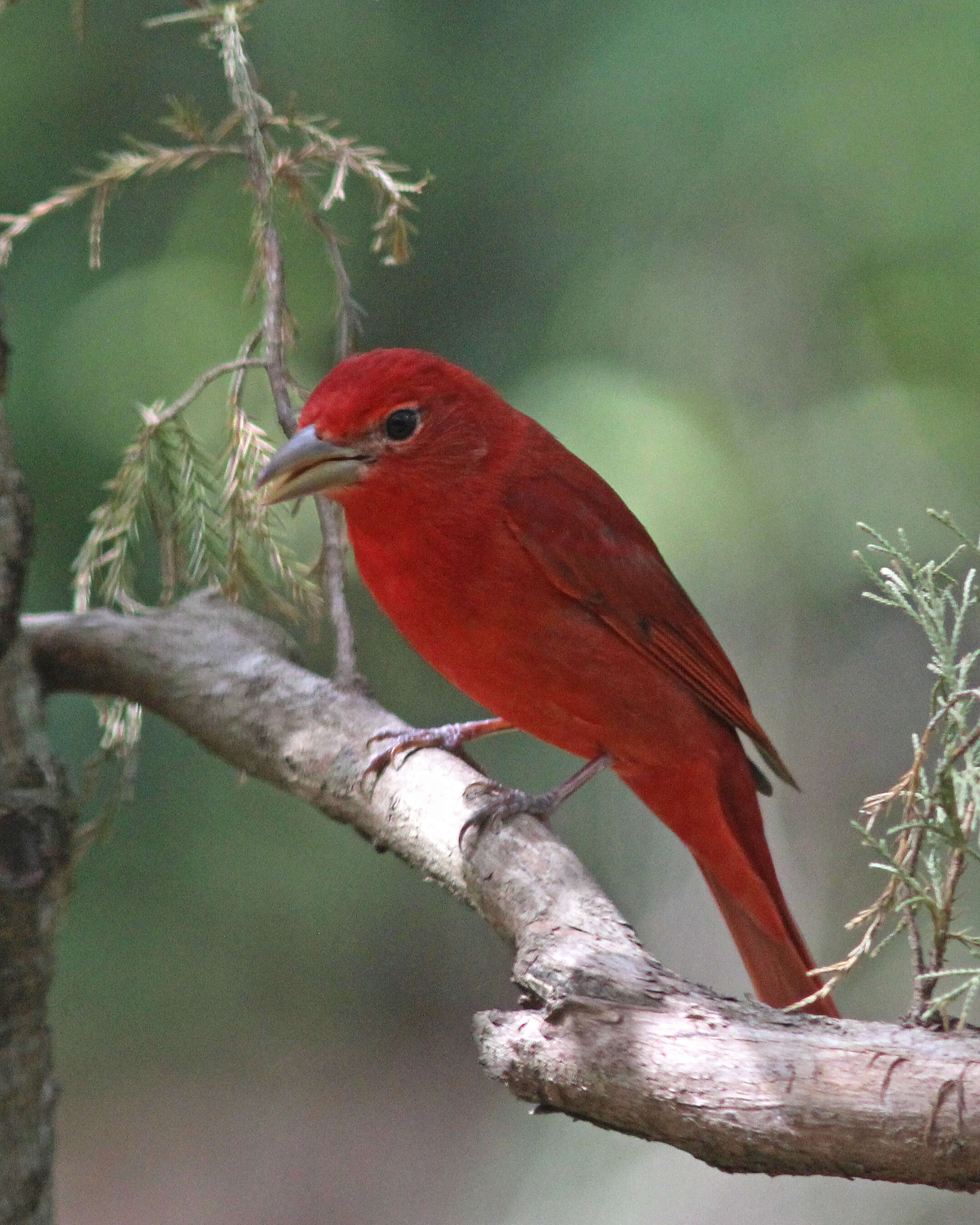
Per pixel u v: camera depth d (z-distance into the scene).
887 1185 11.12
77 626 6.20
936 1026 3.98
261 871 13.27
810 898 13.30
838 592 12.78
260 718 6.04
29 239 11.19
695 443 10.91
